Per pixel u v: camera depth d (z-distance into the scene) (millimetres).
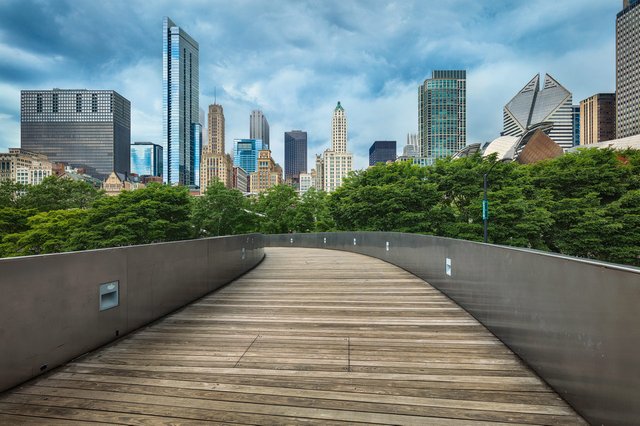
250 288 8242
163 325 5273
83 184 64000
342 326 5168
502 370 3580
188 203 41844
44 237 38375
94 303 4254
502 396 3041
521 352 3846
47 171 161375
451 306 6367
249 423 2639
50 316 3639
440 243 7754
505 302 4328
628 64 182625
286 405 2902
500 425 2605
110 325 4520
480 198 33656
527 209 32656
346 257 16594
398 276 9930
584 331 2684
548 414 2756
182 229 40531
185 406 2895
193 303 6723
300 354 4059
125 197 38156
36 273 3496
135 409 2848
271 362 3822
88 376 3486
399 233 12305
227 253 9000
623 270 2258
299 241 34594
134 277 5027
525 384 3270
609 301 2398
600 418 2480
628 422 2197
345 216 37938
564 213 34438
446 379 3377
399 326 5152
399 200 33125
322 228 54344
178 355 4047
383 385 3254
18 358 3279
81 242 35094
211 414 2766
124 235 34875
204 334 4828
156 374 3525
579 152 41656
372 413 2773
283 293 7625
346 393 3105
